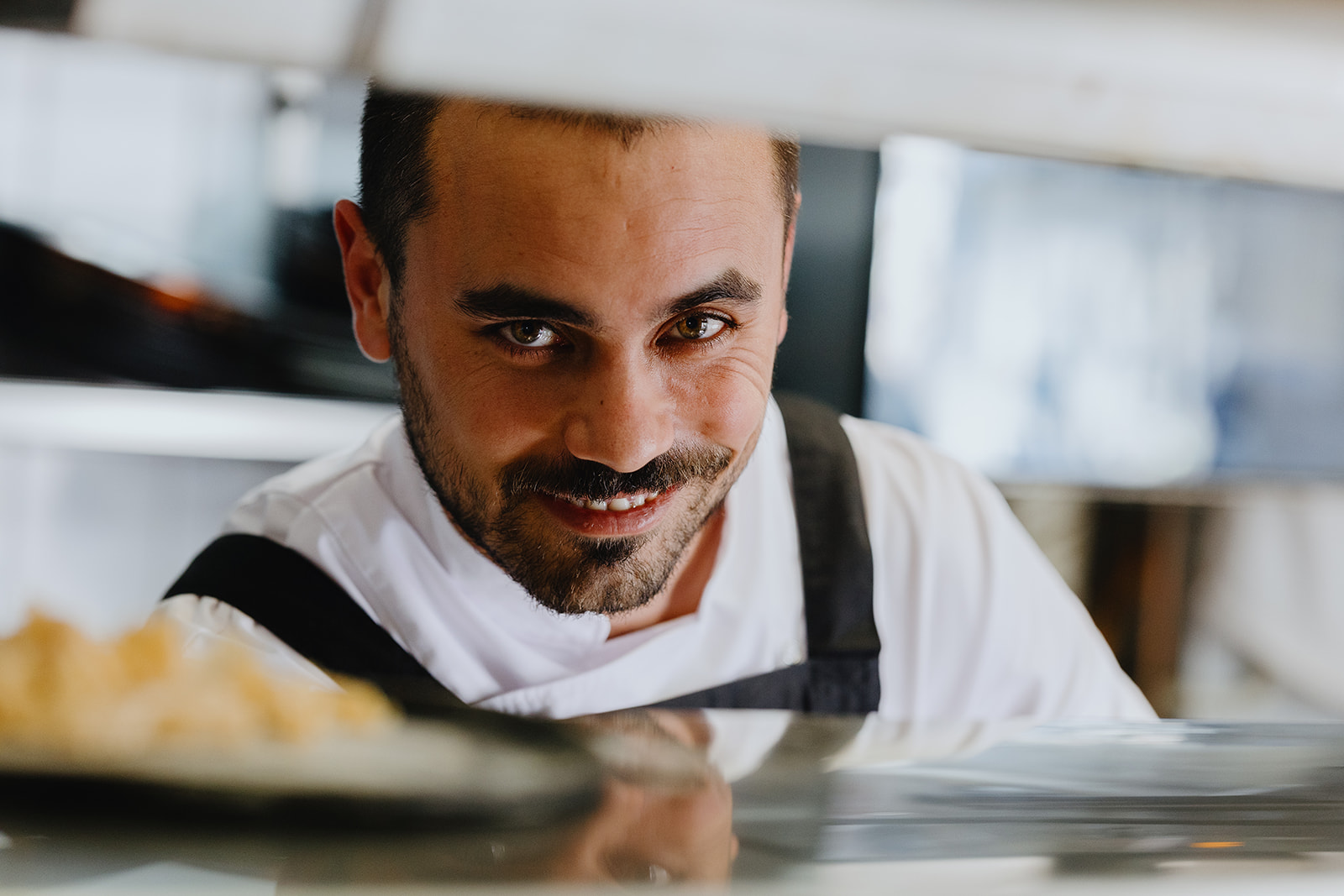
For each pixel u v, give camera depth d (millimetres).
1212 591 2250
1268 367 2355
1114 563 2209
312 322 2047
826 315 2248
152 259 1998
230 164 1994
